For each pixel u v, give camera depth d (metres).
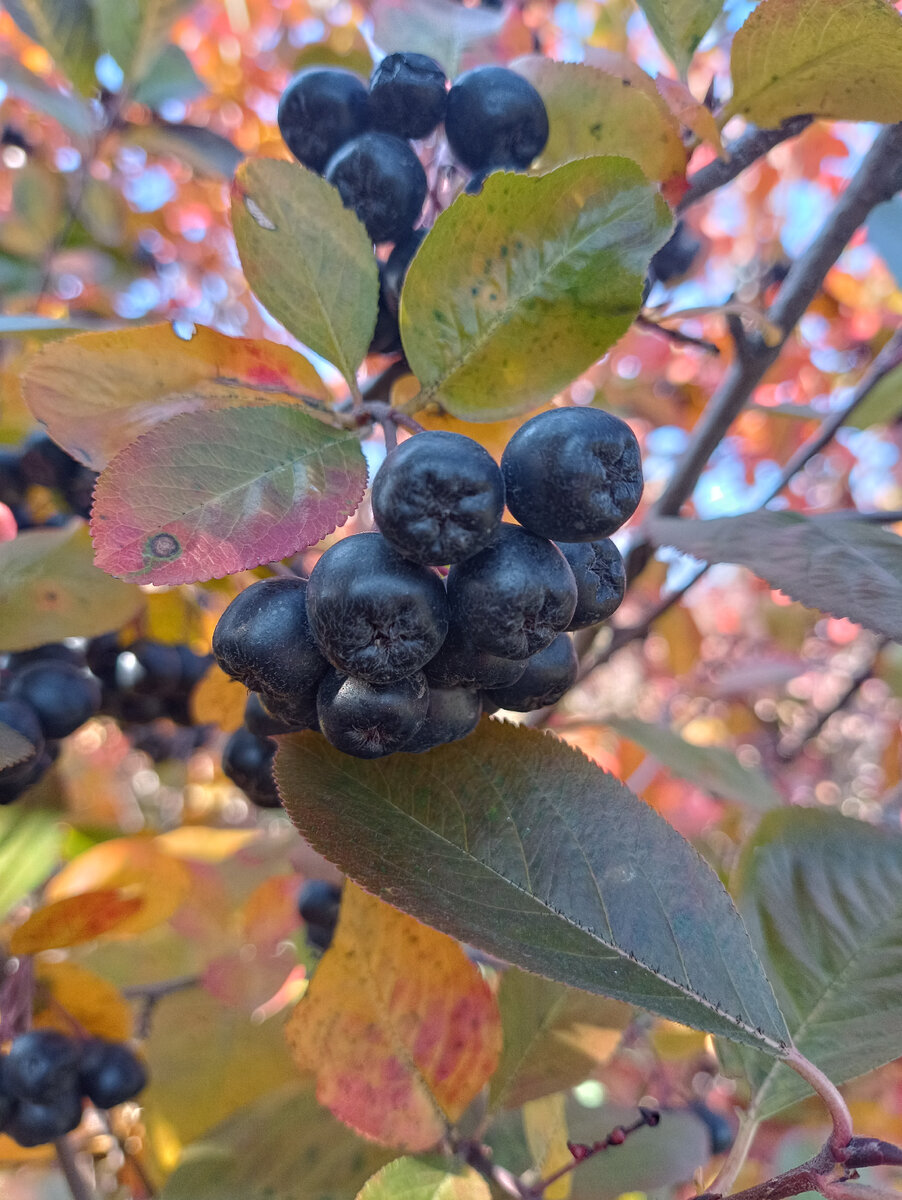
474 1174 0.10
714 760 0.20
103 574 0.13
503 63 0.14
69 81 0.18
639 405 0.31
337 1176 0.12
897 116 0.11
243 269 0.10
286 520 0.08
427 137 0.12
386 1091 0.10
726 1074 0.11
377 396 0.12
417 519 0.07
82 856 0.17
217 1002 0.15
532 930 0.09
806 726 0.41
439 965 0.11
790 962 0.11
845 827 0.12
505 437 0.12
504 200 0.09
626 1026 0.12
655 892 0.09
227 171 0.19
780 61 0.11
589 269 0.09
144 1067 0.14
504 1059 0.12
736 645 0.47
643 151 0.11
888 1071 0.17
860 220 0.13
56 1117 0.13
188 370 0.10
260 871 0.19
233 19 0.31
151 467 0.08
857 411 0.19
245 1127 0.12
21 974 0.14
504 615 0.08
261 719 0.11
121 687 0.15
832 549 0.11
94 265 0.24
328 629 0.08
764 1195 0.08
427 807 0.10
